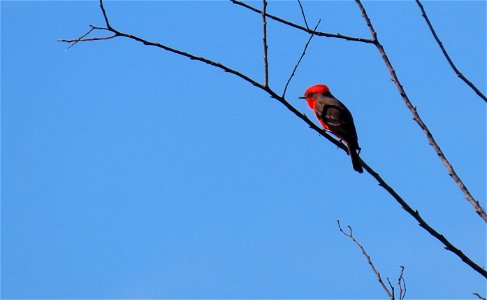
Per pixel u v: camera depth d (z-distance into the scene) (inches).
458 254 357.4
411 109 367.2
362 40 395.9
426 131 362.0
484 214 341.7
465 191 346.6
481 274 352.5
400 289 382.9
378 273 390.0
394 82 374.0
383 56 382.9
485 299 348.5
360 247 400.5
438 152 355.3
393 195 389.4
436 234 366.0
